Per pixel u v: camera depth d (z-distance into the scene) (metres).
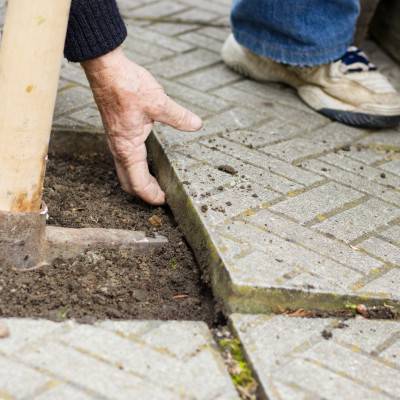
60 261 2.05
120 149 2.27
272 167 2.55
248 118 2.92
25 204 1.92
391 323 1.94
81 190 2.47
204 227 2.11
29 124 1.84
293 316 1.91
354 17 3.02
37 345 1.69
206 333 1.81
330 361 1.77
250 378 1.71
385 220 2.33
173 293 2.03
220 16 4.07
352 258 2.11
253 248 2.05
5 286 1.90
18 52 1.78
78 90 3.01
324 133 2.89
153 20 3.90
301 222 2.24
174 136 2.64
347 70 3.06
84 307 1.88
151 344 1.75
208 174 2.42
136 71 2.19
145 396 1.58
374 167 2.68
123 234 2.15
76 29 2.06
